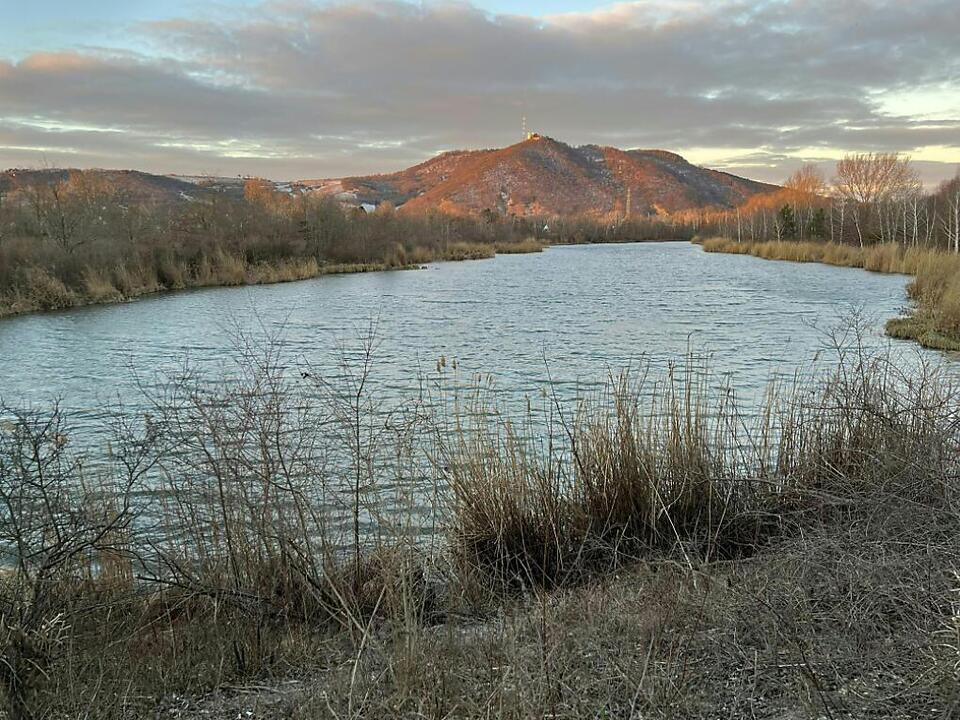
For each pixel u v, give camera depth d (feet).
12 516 16.08
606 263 214.90
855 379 25.81
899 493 19.36
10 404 52.39
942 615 13.15
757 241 291.58
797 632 13.56
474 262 227.40
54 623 14.61
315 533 19.75
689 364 37.70
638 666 12.87
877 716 11.34
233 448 20.02
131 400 51.65
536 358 66.03
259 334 84.02
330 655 15.83
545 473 23.41
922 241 188.85
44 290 111.86
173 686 14.85
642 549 21.21
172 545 19.70
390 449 25.64
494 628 16.01
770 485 22.99
